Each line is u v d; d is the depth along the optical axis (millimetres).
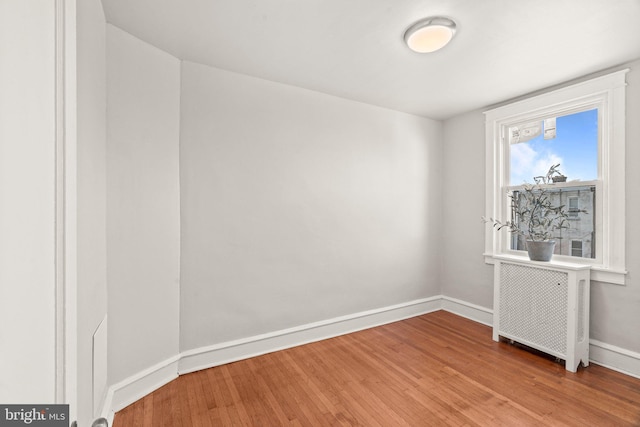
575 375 2145
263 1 1586
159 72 2010
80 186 1168
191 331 2195
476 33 1855
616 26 1766
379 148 3174
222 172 2318
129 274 1820
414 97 2920
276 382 2059
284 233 2604
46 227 562
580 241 2488
